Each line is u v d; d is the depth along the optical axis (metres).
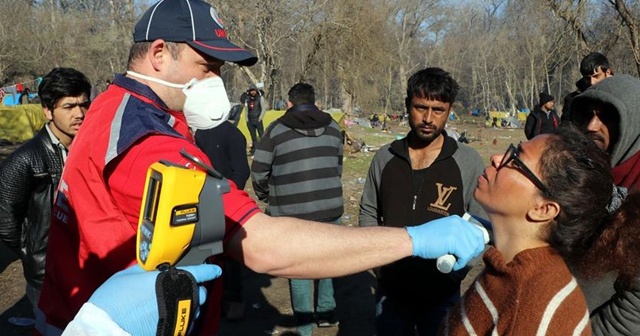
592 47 10.19
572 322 1.42
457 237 1.61
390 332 2.86
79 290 1.73
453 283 2.77
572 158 1.52
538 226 1.57
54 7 37.38
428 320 2.83
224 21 15.38
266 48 16.31
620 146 2.17
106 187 1.60
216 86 1.81
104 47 33.41
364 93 30.23
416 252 1.61
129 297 1.26
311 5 17.00
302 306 4.09
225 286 4.62
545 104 8.05
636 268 1.63
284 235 1.55
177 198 1.24
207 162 1.57
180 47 1.73
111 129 1.61
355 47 19.81
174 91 1.77
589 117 2.30
